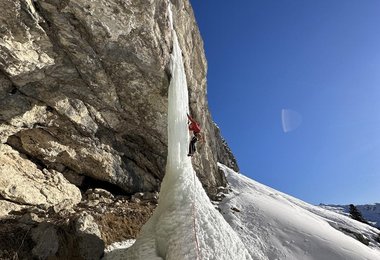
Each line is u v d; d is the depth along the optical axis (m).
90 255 9.22
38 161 12.64
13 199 10.93
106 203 13.39
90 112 13.03
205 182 19.05
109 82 12.59
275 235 16.22
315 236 16.56
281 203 21.55
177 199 10.41
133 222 12.55
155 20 12.32
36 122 11.87
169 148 11.82
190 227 9.57
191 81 17.97
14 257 8.38
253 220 17.17
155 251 9.34
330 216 22.94
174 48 13.36
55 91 11.74
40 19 9.80
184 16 17.09
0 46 9.44
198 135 12.42
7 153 11.63
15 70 10.21
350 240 17.89
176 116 12.22
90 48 11.30
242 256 10.15
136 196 14.84
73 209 11.98
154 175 16.28
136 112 14.02
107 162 14.04
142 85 13.17
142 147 15.59
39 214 10.69
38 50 10.30
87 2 10.13
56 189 12.38
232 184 22.64
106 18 10.77
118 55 11.95
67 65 11.31
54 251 8.84
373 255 16.44
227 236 10.20
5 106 10.81
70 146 13.03
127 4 10.90
